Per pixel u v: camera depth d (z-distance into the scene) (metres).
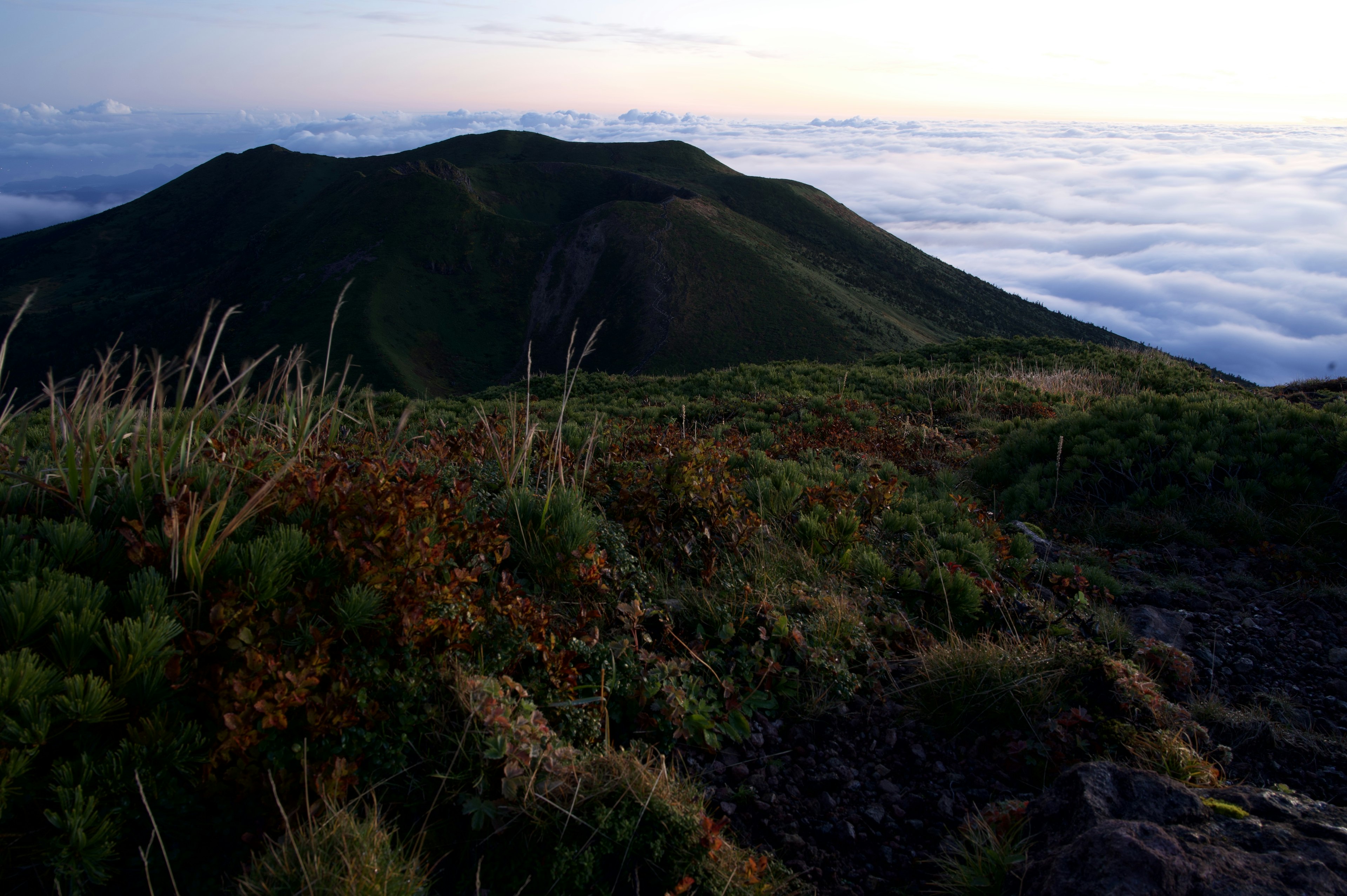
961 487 8.14
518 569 3.86
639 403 14.80
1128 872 2.04
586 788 2.49
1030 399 13.70
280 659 2.42
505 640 3.05
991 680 3.53
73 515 2.95
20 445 3.18
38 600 2.30
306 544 2.92
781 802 2.95
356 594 2.64
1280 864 2.09
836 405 12.99
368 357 112.06
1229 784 3.19
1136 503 6.98
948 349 22.39
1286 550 5.90
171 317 130.62
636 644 3.41
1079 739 3.23
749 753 3.19
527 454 4.70
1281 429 7.39
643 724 3.10
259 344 114.06
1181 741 3.30
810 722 3.44
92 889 1.96
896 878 2.63
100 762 2.07
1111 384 16.12
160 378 3.08
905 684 3.71
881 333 132.50
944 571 4.70
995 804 2.87
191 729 2.21
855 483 6.90
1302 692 4.07
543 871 2.29
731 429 10.36
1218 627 4.81
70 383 3.36
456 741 2.53
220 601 2.46
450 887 2.25
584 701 2.91
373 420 4.84
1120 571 5.77
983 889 2.42
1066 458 7.86
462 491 3.74
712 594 4.09
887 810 2.97
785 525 5.46
